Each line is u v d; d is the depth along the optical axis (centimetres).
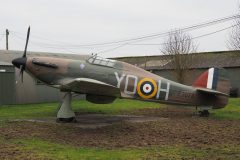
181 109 1625
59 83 1236
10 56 2019
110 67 1280
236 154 732
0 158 666
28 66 1270
